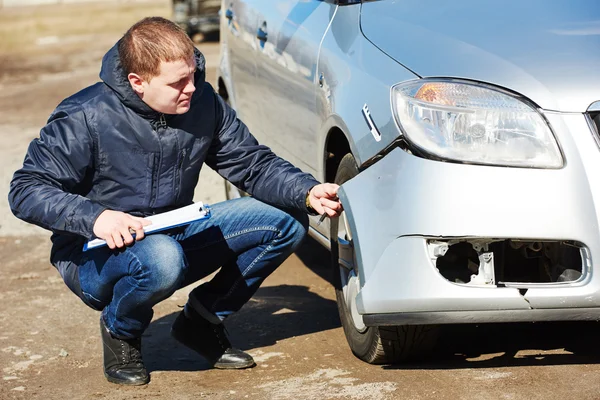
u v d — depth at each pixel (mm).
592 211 3857
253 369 4707
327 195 4324
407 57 4273
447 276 4133
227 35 7438
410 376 4320
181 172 4336
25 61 24625
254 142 4582
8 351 5242
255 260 4590
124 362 4566
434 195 3908
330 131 4859
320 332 5258
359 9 4934
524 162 3893
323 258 7113
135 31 4078
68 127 4168
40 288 6609
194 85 4199
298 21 5633
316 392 4234
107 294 4414
